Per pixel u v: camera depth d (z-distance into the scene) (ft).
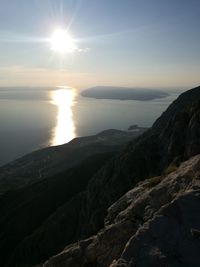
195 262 31.76
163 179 62.49
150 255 33.65
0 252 251.39
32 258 188.55
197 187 44.78
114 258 44.19
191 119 146.61
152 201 52.11
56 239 187.01
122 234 47.50
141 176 176.65
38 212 293.23
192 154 123.44
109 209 66.74
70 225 195.21
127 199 64.39
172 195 50.65
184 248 33.58
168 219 37.63
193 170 55.11
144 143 199.21
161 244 34.73
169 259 32.55
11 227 281.13
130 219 49.98
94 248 48.34
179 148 151.53
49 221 217.36
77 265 48.47
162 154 177.27
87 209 190.90
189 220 36.96
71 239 179.32
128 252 34.81
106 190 186.50
